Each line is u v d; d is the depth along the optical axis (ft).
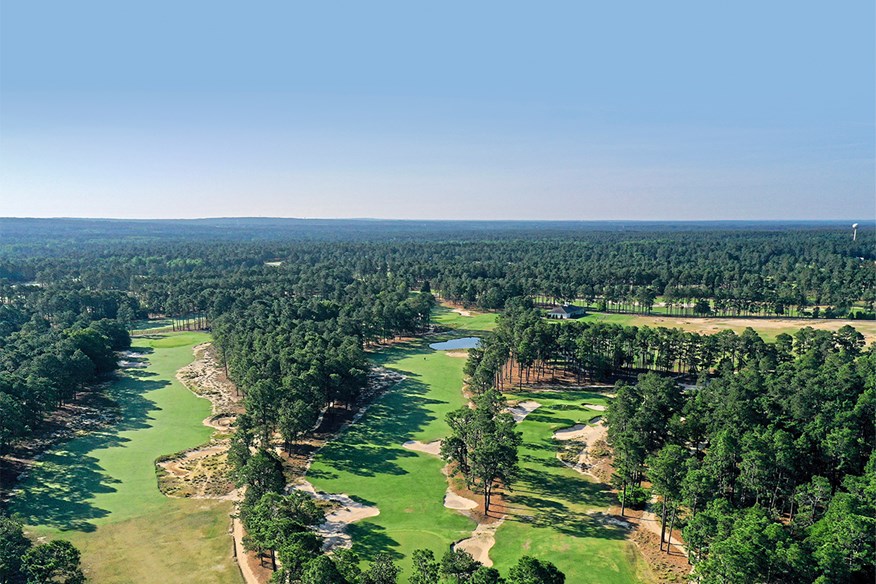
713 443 304.91
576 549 267.59
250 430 358.43
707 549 230.27
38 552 210.79
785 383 392.47
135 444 387.75
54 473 341.41
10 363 471.62
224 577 245.04
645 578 246.27
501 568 252.83
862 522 203.31
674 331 565.53
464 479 338.95
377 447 385.91
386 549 268.41
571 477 344.08
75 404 459.73
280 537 224.53
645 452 297.74
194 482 333.21
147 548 266.57
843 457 286.46
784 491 272.92
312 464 357.82
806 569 196.95
